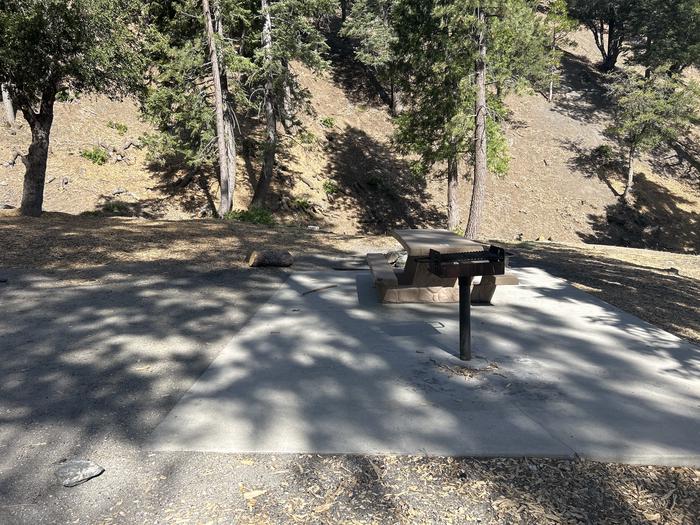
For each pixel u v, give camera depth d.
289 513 2.91
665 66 33.28
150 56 20.12
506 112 20.00
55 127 25.20
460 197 32.88
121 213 22.02
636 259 14.22
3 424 3.88
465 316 5.22
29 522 2.81
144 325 6.33
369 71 40.75
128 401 4.29
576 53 51.94
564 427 3.88
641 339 6.13
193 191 25.02
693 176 38.47
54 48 13.49
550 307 7.50
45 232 11.92
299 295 7.96
